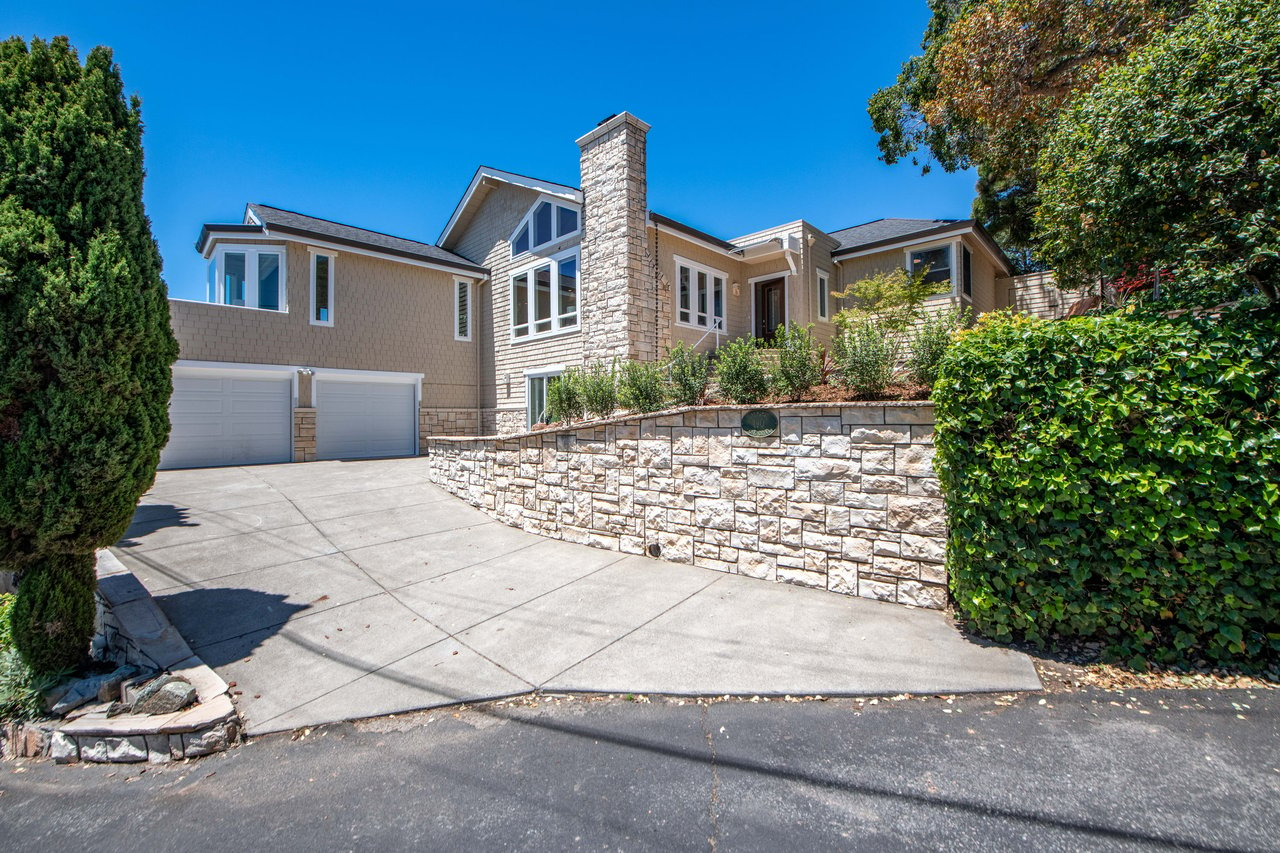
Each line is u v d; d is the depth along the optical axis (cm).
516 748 291
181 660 377
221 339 1230
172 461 1180
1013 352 359
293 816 247
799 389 582
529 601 491
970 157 1520
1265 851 201
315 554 618
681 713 317
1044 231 550
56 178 339
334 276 1402
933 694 322
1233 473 306
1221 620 320
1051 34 935
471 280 1673
